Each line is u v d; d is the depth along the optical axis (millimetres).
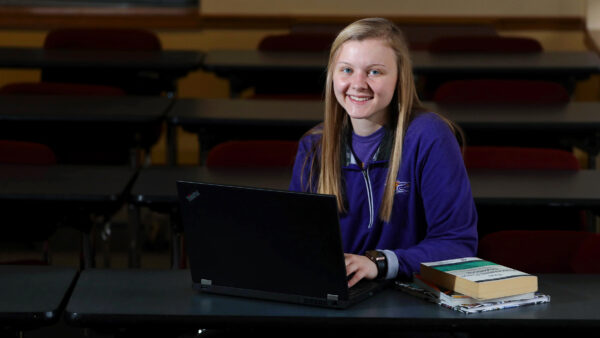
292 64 5453
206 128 4379
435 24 7133
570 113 4461
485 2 7156
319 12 7180
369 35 2395
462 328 2133
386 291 2322
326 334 2461
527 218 3754
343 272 2141
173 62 5535
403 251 2373
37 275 2459
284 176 3582
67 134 4523
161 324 2160
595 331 2186
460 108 4559
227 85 7191
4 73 7191
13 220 3521
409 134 2490
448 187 2453
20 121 4355
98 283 2395
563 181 3514
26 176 3523
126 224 5387
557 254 2906
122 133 4465
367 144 2539
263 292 2242
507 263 2912
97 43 5941
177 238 3355
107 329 2262
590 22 7094
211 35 7199
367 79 2395
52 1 7199
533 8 7141
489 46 5891
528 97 4773
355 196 2562
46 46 5930
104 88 4965
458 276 2193
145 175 3561
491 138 4574
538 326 2129
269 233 2172
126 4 7227
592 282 2426
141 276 2457
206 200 2215
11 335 2230
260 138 4477
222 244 2244
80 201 3287
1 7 7160
